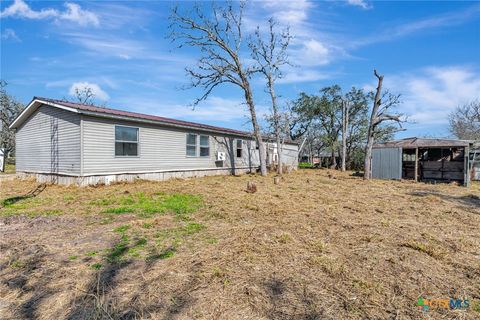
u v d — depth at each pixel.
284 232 4.40
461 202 7.75
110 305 2.30
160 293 2.50
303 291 2.55
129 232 4.36
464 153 12.75
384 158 15.41
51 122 10.90
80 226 4.71
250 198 7.68
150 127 11.64
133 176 10.95
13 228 4.59
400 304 2.35
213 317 2.14
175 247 3.69
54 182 10.66
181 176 13.22
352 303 2.36
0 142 24.39
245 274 2.89
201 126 14.30
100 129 9.84
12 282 2.71
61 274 2.87
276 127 18.03
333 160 28.98
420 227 4.90
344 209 6.43
